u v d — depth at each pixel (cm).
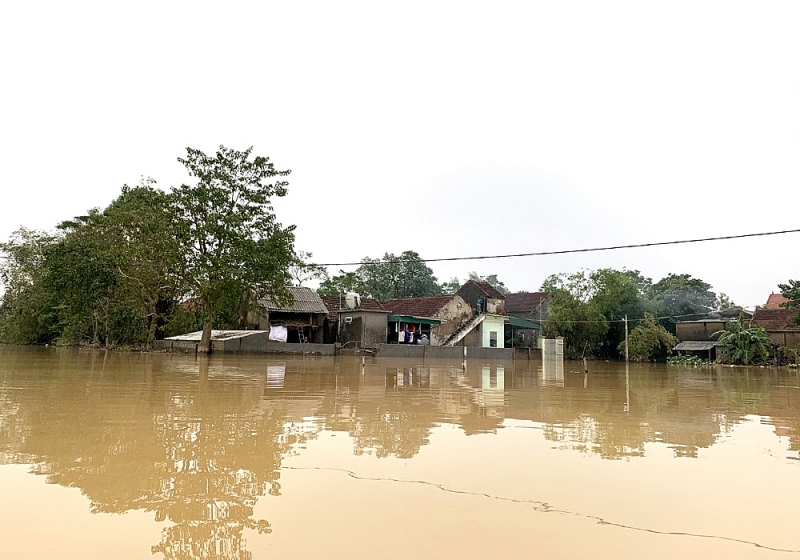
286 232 2734
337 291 5022
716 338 4441
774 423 839
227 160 2723
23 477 435
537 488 446
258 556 298
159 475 450
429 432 684
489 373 2048
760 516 390
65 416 716
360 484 442
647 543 336
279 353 3042
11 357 2236
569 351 4794
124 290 3228
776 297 5319
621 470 512
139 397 930
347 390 1173
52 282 3284
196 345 2830
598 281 4756
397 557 302
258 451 544
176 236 2608
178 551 301
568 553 316
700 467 530
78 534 324
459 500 409
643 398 1209
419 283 6875
